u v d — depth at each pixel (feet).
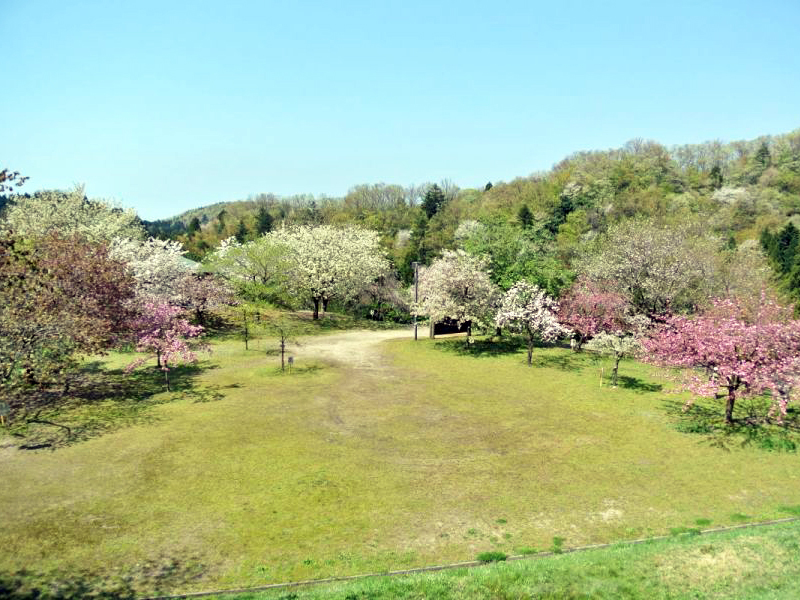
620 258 130.72
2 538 40.11
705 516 45.03
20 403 68.49
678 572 34.06
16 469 53.11
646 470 54.54
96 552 38.50
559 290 131.03
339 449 59.62
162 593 33.73
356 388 87.40
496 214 257.55
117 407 75.25
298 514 44.62
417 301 138.82
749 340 66.18
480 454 58.54
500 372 100.37
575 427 67.97
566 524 43.52
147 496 47.50
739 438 63.87
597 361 110.83
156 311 96.07
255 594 33.35
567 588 32.48
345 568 36.91
